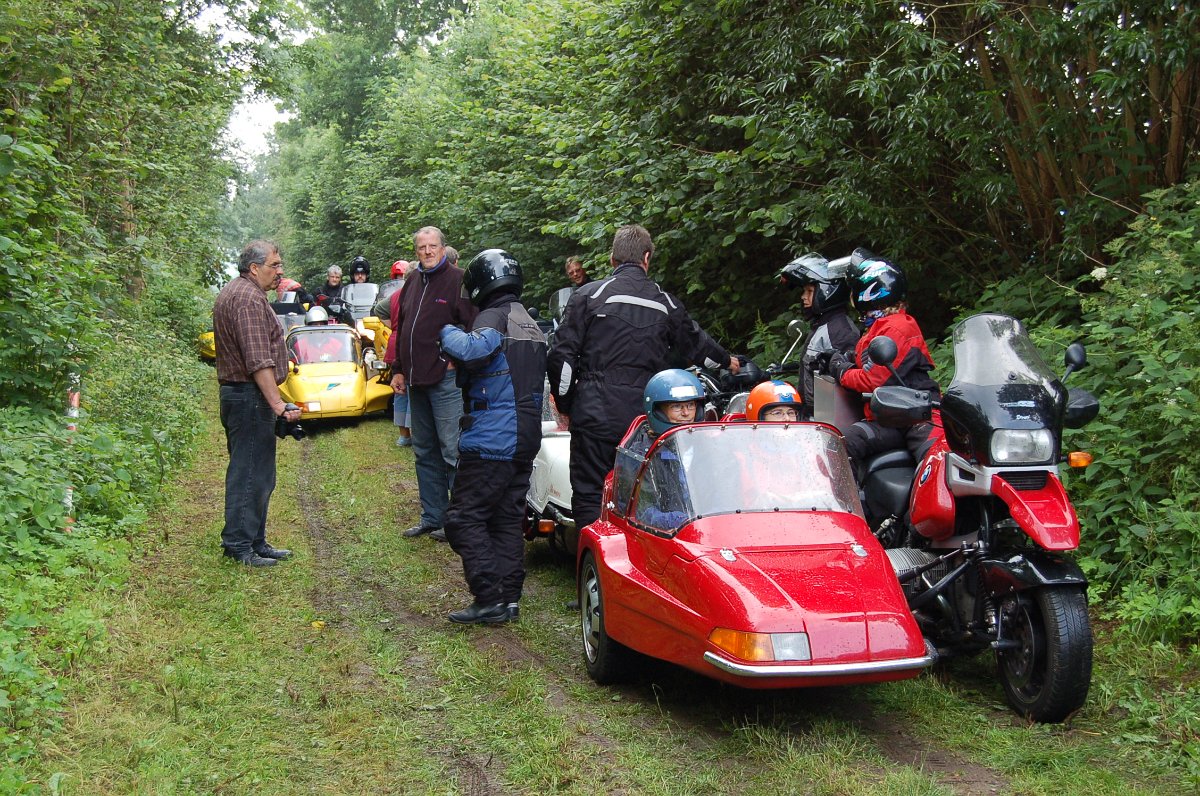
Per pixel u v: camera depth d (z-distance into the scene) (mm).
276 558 7480
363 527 8672
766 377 6895
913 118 7797
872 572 4480
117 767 4027
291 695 4965
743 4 9500
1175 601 5285
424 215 20109
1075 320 7957
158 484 9109
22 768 3859
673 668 5348
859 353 5801
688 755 4312
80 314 8680
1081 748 4207
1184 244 6754
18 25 9219
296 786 4055
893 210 8812
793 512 4824
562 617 6453
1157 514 5840
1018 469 4621
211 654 5430
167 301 21266
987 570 4625
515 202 16047
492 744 4461
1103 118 8055
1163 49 7012
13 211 7773
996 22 7715
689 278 11109
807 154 8984
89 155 12422
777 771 4055
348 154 34500
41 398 8086
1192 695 4551
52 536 6367
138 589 6363
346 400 14500
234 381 7160
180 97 16875
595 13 12398
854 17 8141
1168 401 5836
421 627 6188
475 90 23984
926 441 5438
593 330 6336
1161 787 3912
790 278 6672
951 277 9828
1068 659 4297
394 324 8672
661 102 10742
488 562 6203
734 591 4266
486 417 6195
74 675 4844
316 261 42688
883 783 3873
